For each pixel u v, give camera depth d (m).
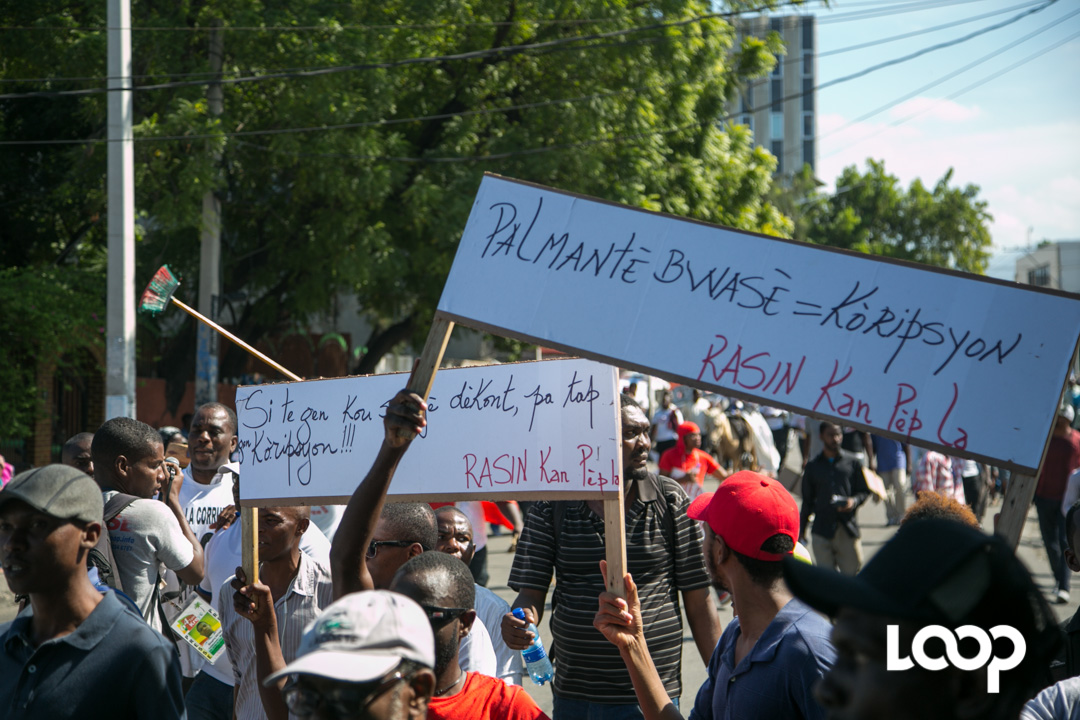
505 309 3.08
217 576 4.60
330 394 3.69
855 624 1.54
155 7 16.45
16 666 2.60
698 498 3.09
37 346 16.47
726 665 2.81
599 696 4.04
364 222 17.95
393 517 3.64
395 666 1.90
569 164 18.86
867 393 2.72
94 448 4.57
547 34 18.91
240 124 17.56
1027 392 2.59
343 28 16.16
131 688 2.58
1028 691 1.54
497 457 3.38
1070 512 3.70
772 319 2.85
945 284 2.71
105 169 16.50
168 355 20.94
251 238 19.73
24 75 17.83
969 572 1.50
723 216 22.92
